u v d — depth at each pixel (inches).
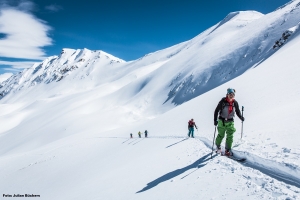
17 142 4276.6
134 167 397.7
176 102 4104.3
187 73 4724.4
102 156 1024.2
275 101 693.9
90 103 5851.4
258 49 3496.6
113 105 5654.5
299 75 853.2
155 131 1328.7
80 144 1766.7
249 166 215.0
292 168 179.5
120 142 1338.6
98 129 3334.2
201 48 5959.6
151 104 4591.5
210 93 1589.6
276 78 1016.2
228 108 245.3
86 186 421.7
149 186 245.9
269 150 240.5
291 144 237.3
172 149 459.8
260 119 460.4
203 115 1171.9
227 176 197.8
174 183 224.2
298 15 3422.7
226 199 157.9
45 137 3922.2
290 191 145.6
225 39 5570.9
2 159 2018.9
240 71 3435.0
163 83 5231.3
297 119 328.8
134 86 6151.6
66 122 4266.7
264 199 143.4
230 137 252.8
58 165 1272.1
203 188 187.3
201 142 442.9
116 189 287.6
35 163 1469.0
